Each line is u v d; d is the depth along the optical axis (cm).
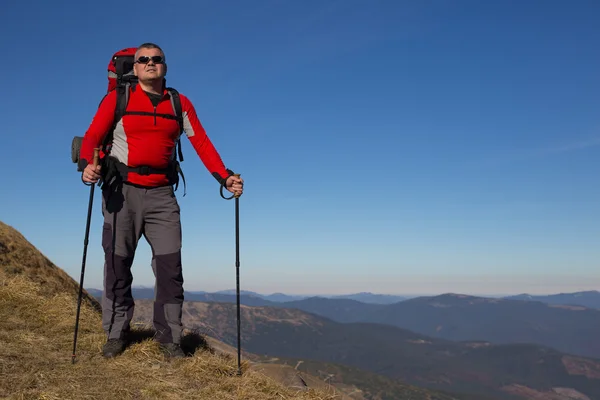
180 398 452
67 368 482
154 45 530
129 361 526
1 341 539
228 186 564
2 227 1045
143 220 566
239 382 510
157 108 543
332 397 538
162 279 570
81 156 511
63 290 920
